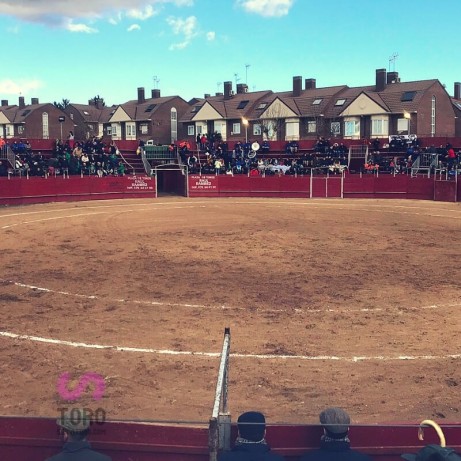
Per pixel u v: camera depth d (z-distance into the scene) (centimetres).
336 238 2111
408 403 754
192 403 755
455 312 1158
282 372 855
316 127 6575
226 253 1812
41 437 468
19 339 988
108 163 4138
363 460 428
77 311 1157
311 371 860
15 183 3409
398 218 2716
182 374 849
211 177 3994
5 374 844
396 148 4497
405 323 1087
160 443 468
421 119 6119
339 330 1045
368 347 960
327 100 6725
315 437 474
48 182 3553
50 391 789
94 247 1923
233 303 1219
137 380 828
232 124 7350
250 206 3281
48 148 4825
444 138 4700
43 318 1108
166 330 1041
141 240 2070
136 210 3044
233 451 433
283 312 1155
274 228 2373
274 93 7662
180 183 4153
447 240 2070
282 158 4672
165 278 1452
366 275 1488
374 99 6225
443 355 927
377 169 4066
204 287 1356
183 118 7938
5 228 2339
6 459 470
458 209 3123
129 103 8650
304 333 1029
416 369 870
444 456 380
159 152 4706
